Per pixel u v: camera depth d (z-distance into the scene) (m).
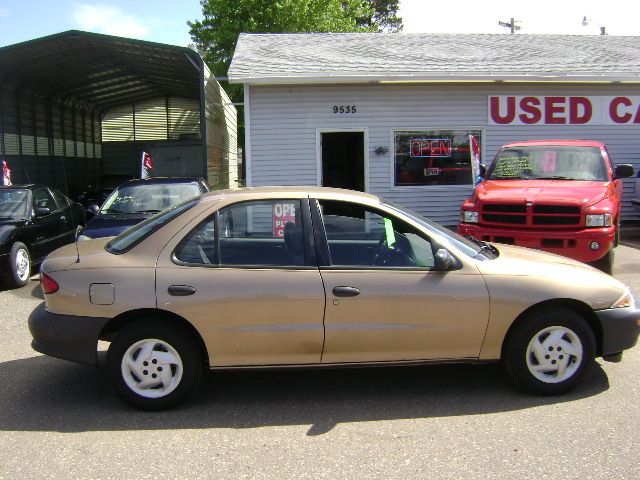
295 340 4.31
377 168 13.39
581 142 9.66
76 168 21.34
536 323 4.48
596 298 4.54
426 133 13.41
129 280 4.26
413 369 5.26
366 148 13.30
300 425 4.12
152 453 3.72
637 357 5.45
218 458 3.65
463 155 13.55
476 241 5.19
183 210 4.52
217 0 27.03
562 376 4.55
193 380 4.36
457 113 13.41
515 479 3.36
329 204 4.54
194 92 21.53
